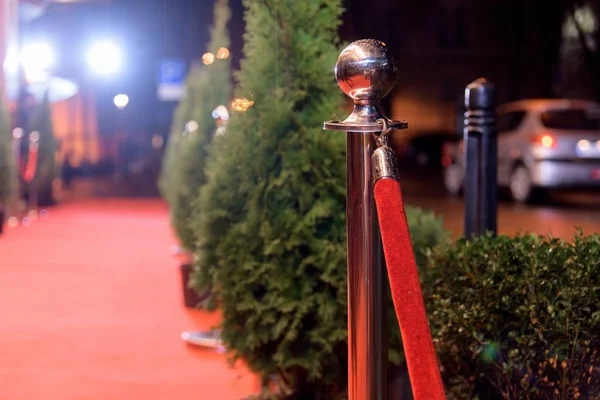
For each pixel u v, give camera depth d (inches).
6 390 163.2
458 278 111.6
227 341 134.7
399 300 72.6
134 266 321.1
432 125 1562.5
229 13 294.8
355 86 87.1
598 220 454.0
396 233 75.1
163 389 164.4
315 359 126.5
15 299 253.4
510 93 1509.6
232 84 289.4
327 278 124.4
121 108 862.5
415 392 70.1
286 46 132.1
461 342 111.9
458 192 644.1
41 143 564.7
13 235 416.2
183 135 287.7
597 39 999.6
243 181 131.4
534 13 1337.4
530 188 534.9
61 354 190.2
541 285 103.2
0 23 461.4
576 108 538.0
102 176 904.9
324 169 127.3
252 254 129.3
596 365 102.7
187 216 263.7
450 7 1528.1
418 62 1552.7
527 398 104.3
